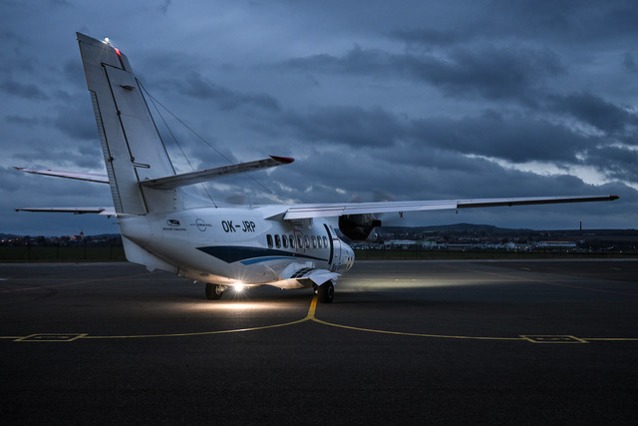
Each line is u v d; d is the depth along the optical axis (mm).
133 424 6480
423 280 33719
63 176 18156
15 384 8234
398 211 21188
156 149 17125
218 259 18484
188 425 6453
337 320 15180
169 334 12758
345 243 26500
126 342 11695
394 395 7672
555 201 20500
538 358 10094
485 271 44969
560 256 98000
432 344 11500
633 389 7980
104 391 7859
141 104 16922
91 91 15906
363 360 9898
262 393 7766
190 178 15625
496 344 11508
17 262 57750
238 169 14164
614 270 47312
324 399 7480
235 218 19422
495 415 6805
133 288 26953
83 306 18750
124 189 16266
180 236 17359
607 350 10875
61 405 7191
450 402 7340
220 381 8422
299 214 21047
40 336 12469
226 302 20297
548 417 6730
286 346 11242
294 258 21906
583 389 7973
